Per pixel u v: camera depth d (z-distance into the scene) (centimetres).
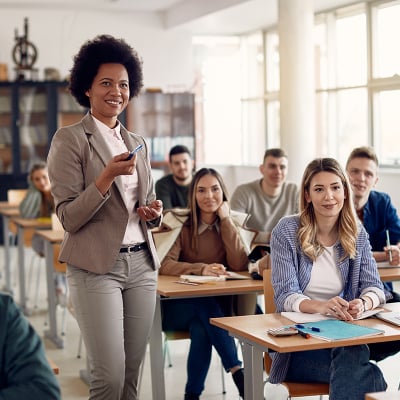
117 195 297
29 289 775
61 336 583
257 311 423
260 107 1219
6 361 187
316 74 1050
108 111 307
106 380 296
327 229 331
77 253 296
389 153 930
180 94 1201
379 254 428
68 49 1184
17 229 733
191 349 397
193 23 1146
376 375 285
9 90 1145
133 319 310
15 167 1155
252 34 1222
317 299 327
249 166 1188
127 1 1125
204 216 428
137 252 307
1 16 1156
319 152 1052
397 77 908
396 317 293
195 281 391
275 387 436
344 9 986
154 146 1191
